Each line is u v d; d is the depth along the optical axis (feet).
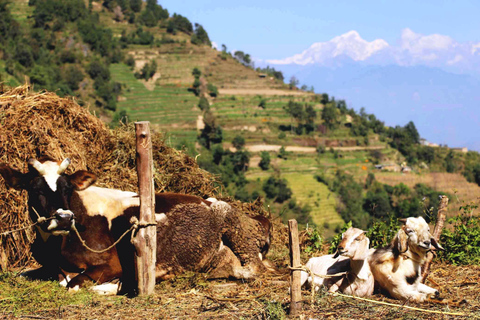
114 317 17.80
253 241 24.40
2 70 432.25
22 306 18.69
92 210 21.68
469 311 17.80
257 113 560.61
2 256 24.90
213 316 17.81
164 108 532.73
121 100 537.65
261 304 18.98
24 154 26.58
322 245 32.14
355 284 19.56
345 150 509.76
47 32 652.48
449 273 24.30
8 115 26.63
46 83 455.22
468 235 27.61
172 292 21.08
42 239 21.33
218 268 24.21
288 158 466.29
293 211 314.96
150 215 20.59
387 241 28.86
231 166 386.11
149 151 20.52
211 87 597.52
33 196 20.25
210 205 24.00
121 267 21.83
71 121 29.25
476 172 472.03
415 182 433.07
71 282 20.99
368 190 390.21
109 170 30.45
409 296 18.72
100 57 638.53
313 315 17.47
